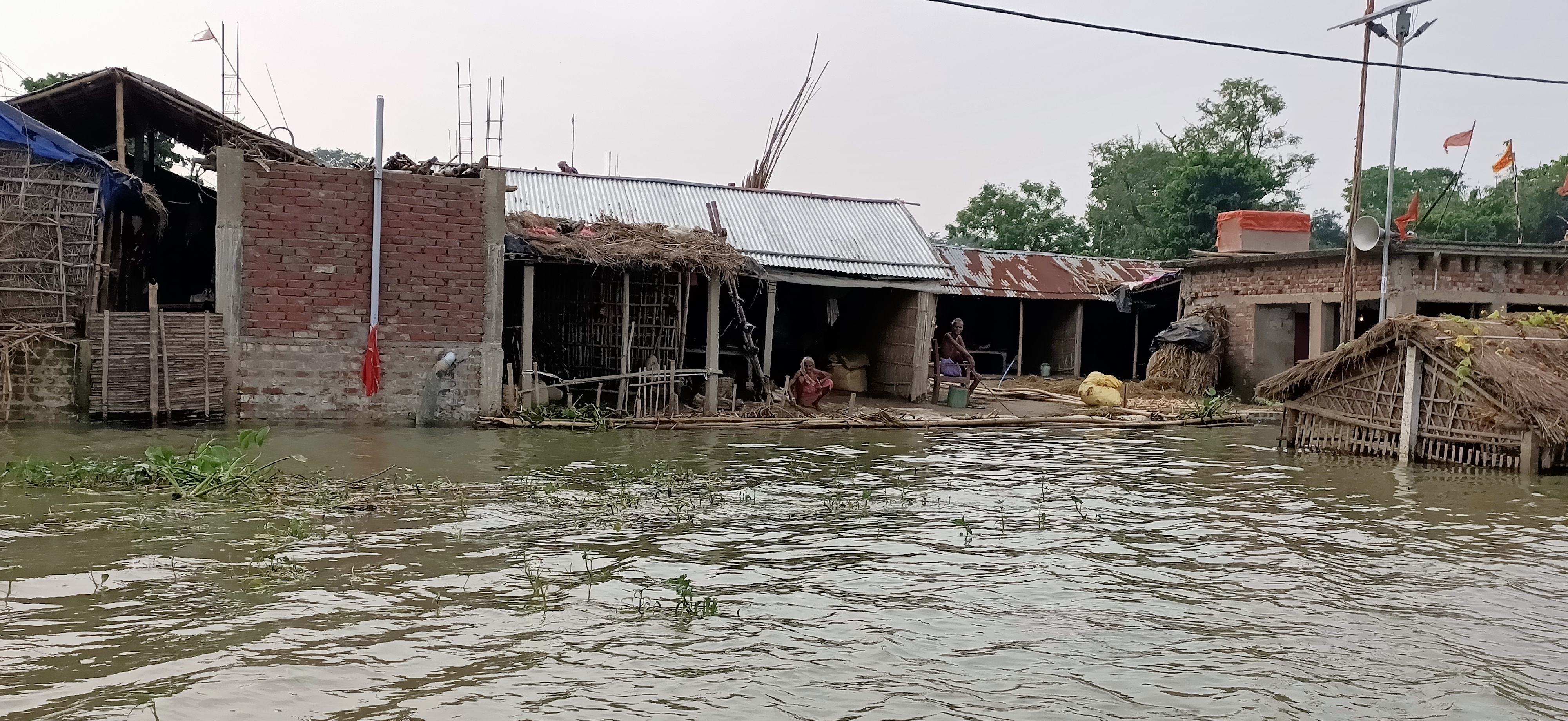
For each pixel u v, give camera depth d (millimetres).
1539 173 45594
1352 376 16984
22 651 6383
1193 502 12453
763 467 14320
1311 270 24484
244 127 17719
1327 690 6305
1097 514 11578
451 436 16312
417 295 17281
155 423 16219
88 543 8977
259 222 16562
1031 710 5898
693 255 18891
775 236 23469
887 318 24984
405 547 9188
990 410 23094
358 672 6223
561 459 14453
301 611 7301
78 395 16375
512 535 9766
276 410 16812
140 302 19797
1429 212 23562
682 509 11227
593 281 19625
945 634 7199
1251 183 38750
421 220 17234
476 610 7465
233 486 11492
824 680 6285
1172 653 6914
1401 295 22391
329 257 16875
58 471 12188
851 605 7820
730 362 23359
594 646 6781
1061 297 30141
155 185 20969
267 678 6059
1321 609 7992
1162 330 31906
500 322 17766
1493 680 6523
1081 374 31359
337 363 17016
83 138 20359
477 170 17656
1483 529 11031
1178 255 39219
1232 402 25734
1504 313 17922
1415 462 16000
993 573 8844
